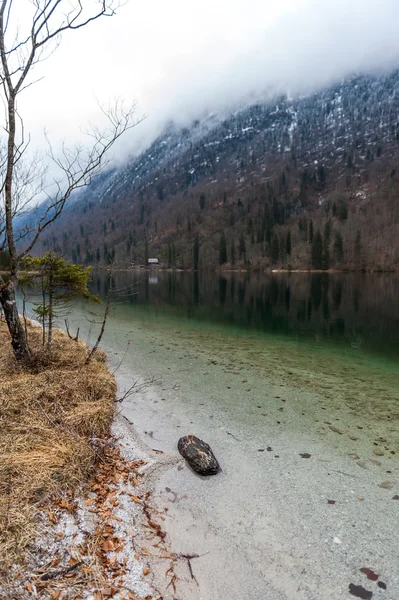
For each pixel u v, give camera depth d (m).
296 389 7.84
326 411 6.63
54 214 6.22
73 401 5.75
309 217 134.75
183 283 58.66
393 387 8.20
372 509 3.83
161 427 5.81
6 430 4.55
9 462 3.87
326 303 28.91
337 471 4.59
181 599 2.69
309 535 3.45
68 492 3.67
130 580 2.78
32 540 2.93
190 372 8.91
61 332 11.66
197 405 6.79
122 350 11.12
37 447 4.28
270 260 102.00
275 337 14.58
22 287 7.21
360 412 6.61
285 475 4.49
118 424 5.67
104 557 2.96
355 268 85.25
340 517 3.70
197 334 14.63
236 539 3.39
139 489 4.06
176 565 3.03
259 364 9.93
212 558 3.14
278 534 3.46
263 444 5.32
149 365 9.48
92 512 3.49
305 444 5.33
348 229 103.62
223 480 4.37
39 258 7.03
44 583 2.57
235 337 14.23
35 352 7.41
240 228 143.00
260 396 7.34
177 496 4.02
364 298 33.03
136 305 25.94
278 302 29.50
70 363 7.51
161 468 4.57
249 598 2.75
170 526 3.53
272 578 2.95
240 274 92.88
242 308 25.16
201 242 137.25
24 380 6.04
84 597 2.53
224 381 8.27
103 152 5.82
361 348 12.86
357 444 5.35
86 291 7.78
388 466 4.73
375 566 3.08
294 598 2.76
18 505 3.28
